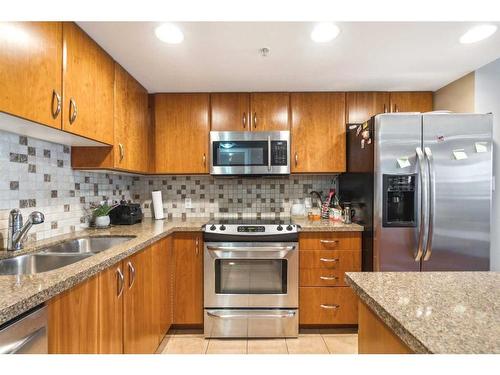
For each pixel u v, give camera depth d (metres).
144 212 2.78
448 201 1.87
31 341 0.82
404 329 0.58
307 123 2.45
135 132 2.14
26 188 1.52
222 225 2.20
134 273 1.50
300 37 1.58
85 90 1.49
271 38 1.59
